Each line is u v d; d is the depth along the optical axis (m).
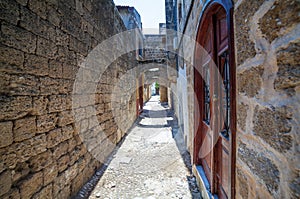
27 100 1.54
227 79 1.63
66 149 2.17
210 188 2.06
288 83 0.59
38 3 1.67
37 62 1.66
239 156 1.00
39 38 1.69
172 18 6.47
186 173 3.01
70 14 2.29
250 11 0.84
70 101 2.28
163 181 2.78
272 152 0.69
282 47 0.62
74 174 2.36
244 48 0.92
